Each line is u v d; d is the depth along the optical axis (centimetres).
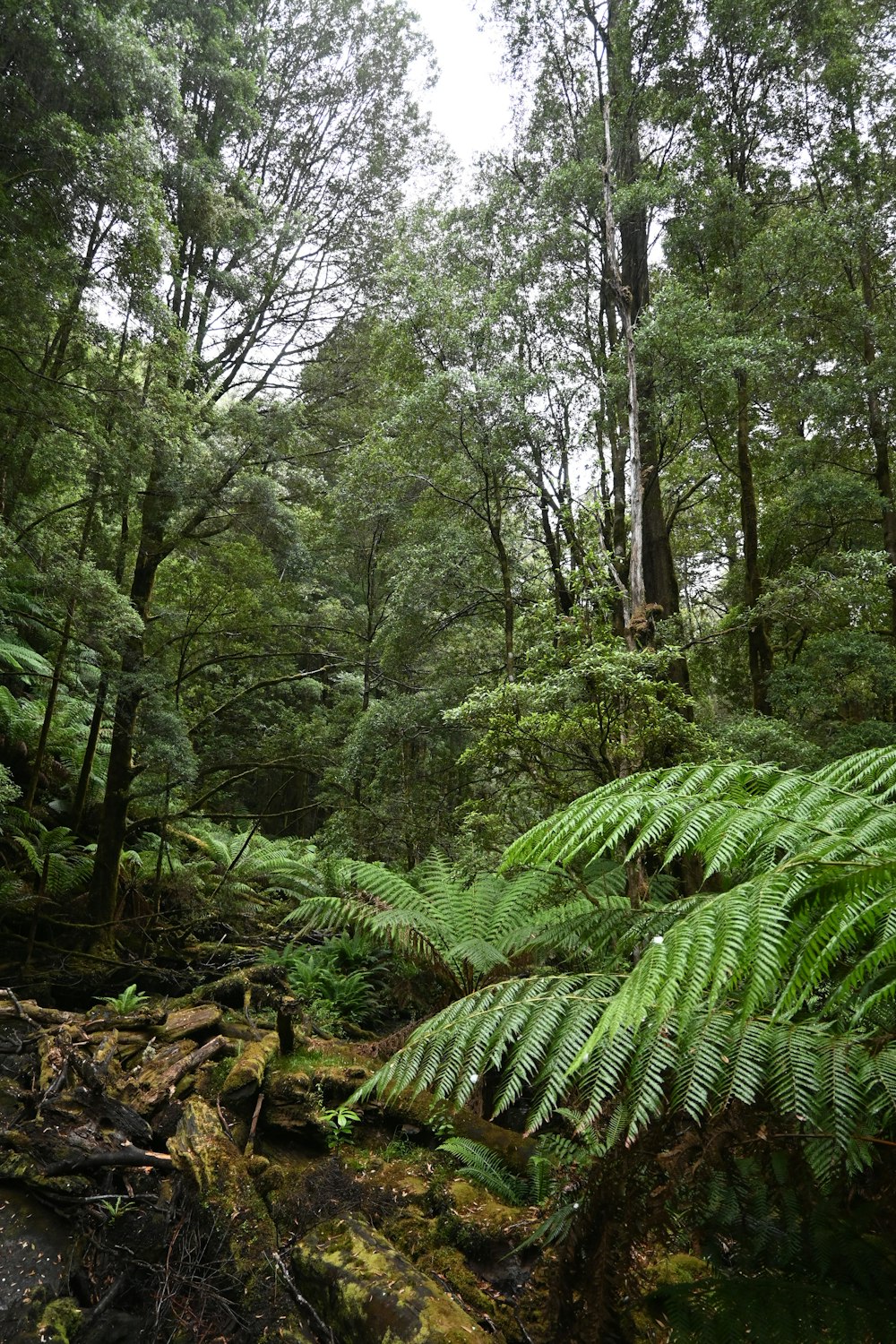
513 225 895
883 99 1046
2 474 668
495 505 887
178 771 827
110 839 894
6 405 605
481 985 418
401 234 921
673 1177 180
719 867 146
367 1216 306
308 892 1050
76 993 739
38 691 1109
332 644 1161
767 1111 174
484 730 760
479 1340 224
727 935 126
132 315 701
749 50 982
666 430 909
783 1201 185
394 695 946
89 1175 333
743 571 1312
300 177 1155
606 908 244
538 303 889
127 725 880
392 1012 671
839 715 1117
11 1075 408
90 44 645
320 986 656
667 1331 210
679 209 989
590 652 533
